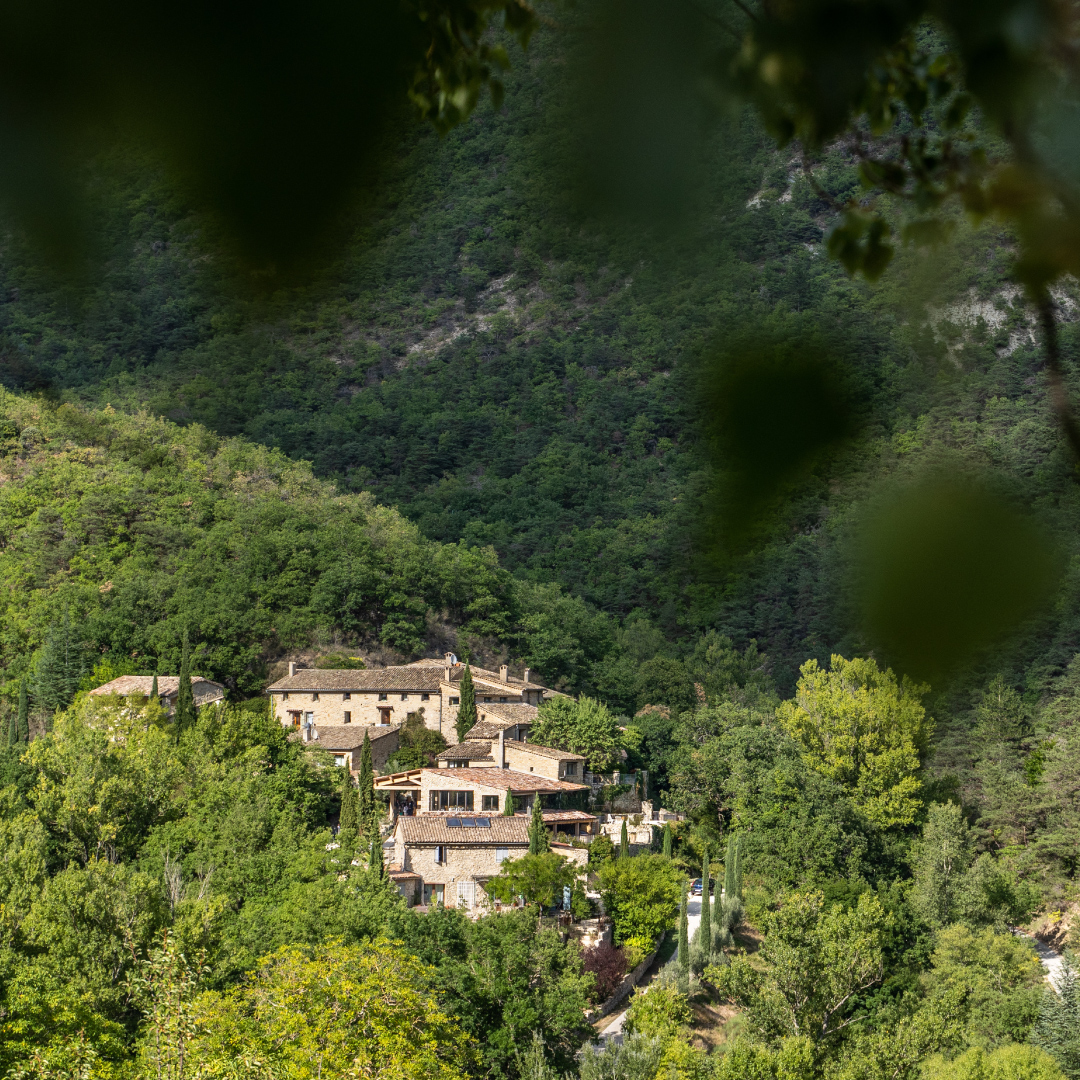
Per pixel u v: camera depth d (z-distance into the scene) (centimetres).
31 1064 3123
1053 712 8819
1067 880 8131
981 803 8919
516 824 7281
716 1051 5325
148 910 4550
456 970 4772
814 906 5622
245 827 6269
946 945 6331
